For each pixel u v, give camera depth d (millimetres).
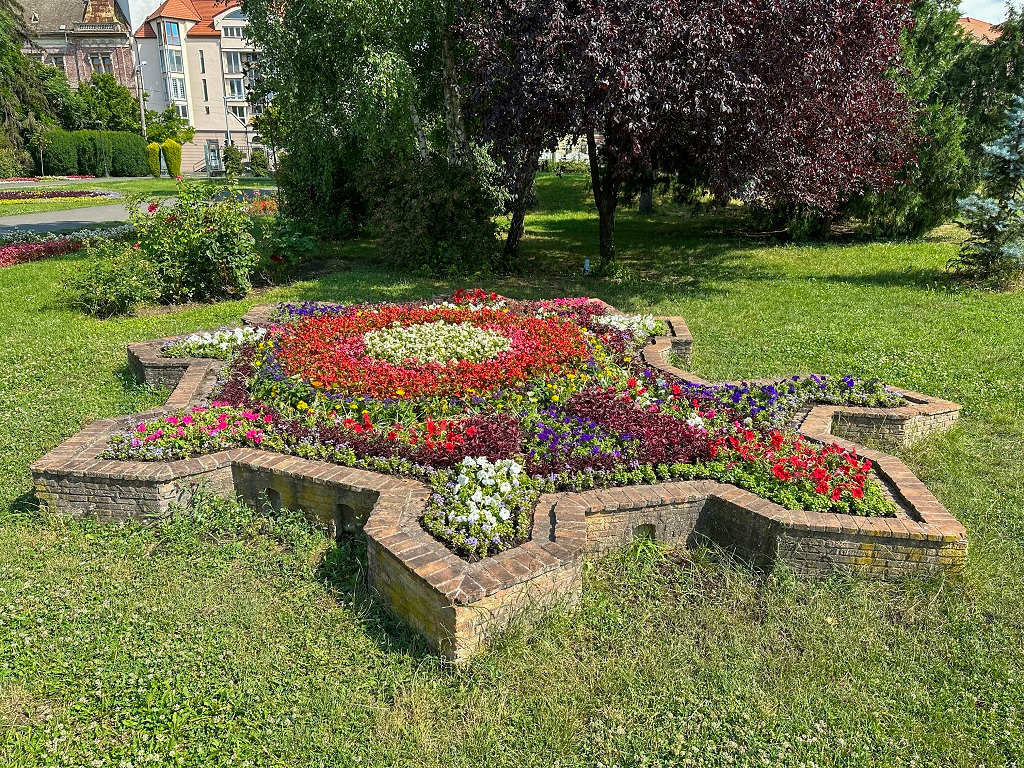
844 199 13992
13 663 3121
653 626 3453
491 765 2682
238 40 57469
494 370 5898
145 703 2920
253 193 28000
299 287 11336
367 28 11781
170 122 54062
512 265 13594
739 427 4973
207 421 4820
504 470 4078
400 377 5738
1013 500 4633
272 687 3053
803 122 9867
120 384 6734
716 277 12680
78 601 3566
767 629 3396
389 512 3787
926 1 15328
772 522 3809
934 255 13906
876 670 3158
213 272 10453
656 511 4086
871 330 8711
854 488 3984
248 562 3957
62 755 2672
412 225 12656
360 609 3555
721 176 10117
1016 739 2807
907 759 2732
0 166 38094
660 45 8945
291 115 13352
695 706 2949
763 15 9148
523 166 10961
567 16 9203
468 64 10938
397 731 2828
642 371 6191
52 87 46969
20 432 5547
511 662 3150
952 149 14844
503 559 3379
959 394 6527
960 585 3713
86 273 9992
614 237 17844
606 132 10258
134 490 4238
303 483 4293
